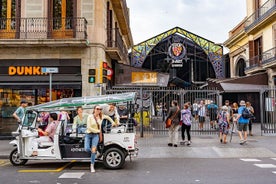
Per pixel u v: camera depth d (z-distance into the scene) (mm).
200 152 11812
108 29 19359
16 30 16812
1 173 8609
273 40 24688
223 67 36031
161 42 37094
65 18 16922
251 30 28000
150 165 9609
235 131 17953
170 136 13125
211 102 17672
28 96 16938
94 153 8672
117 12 23141
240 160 10398
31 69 16609
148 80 20297
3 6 17406
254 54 28359
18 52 16734
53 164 9977
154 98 17844
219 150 12156
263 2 27391
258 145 13234
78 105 9523
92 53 16734
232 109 17906
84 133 9609
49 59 16703
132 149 9094
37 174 8445
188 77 38469
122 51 21766
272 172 8414
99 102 9539
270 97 18047
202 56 37500
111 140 9078
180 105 16312
